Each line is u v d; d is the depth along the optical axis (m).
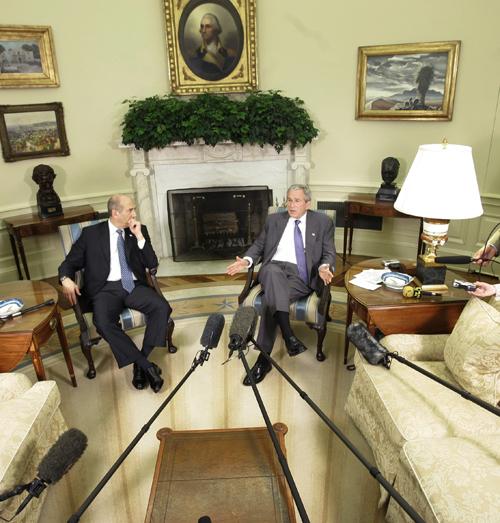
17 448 1.60
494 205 3.74
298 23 3.98
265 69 4.14
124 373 2.71
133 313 2.64
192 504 1.45
